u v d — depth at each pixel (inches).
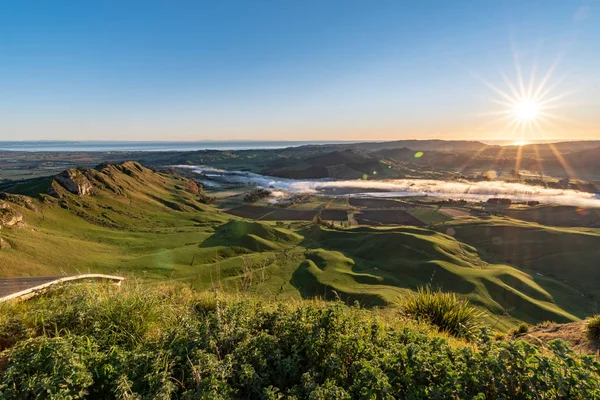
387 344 140.9
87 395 114.7
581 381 104.5
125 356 123.3
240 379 115.1
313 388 109.8
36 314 162.4
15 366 113.2
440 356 122.8
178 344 135.6
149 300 179.9
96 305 167.6
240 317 158.6
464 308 276.1
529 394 107.2
